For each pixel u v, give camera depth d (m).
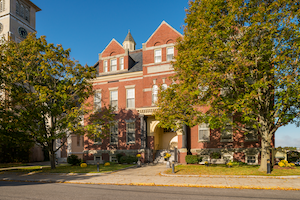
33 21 42.75
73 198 10.19
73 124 20.78
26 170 22.17
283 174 15.21
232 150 22.88
